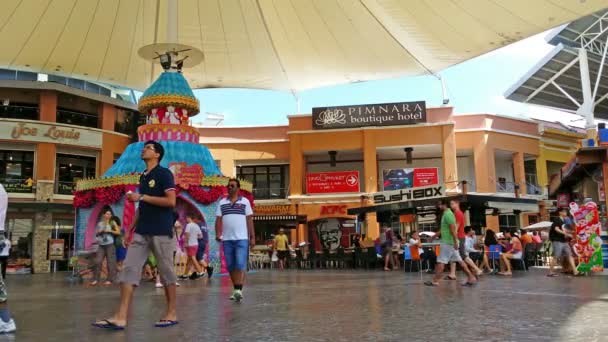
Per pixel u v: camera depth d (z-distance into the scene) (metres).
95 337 3.97
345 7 19.06
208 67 24.23
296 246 28.86
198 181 15.16
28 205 28.08
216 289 9.14
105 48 21.67
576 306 5.55
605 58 30.55
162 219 4.65
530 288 8.31
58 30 19.78
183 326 4.50
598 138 16.25
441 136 31.77
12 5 17.77
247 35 21.86
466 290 8.05
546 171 34.66
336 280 11.55
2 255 4.44
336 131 32.81
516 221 32.91
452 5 17.11
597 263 12.48
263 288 9.18
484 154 32.09
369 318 4.81
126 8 19.47
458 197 17.17
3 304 4.30
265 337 3.86
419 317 4.82
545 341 3.50
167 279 4.66
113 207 14.76
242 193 16.53
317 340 3.69
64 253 29.34
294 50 22.62
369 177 31.80
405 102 32.38
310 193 33.12
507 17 17.11
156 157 4.83
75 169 30.98
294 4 19.64
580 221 12.74
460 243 11.06
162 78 16.12
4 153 29.14
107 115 32.34
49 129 29.42
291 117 33.59
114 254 11.80
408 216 20.28
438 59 21.31
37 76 31.05
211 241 15.17
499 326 4.19
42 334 4.15
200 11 20.62
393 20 18.97
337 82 25.31
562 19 16.61
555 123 36.62
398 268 19.53
